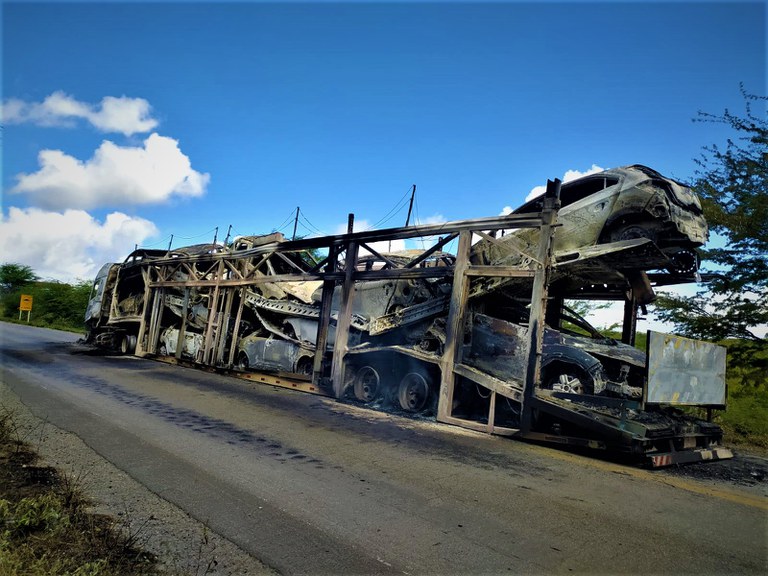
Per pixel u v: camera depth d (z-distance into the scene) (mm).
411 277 10531
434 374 10359
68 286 45531
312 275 12719
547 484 5684
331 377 11797
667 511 5000
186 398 10188
